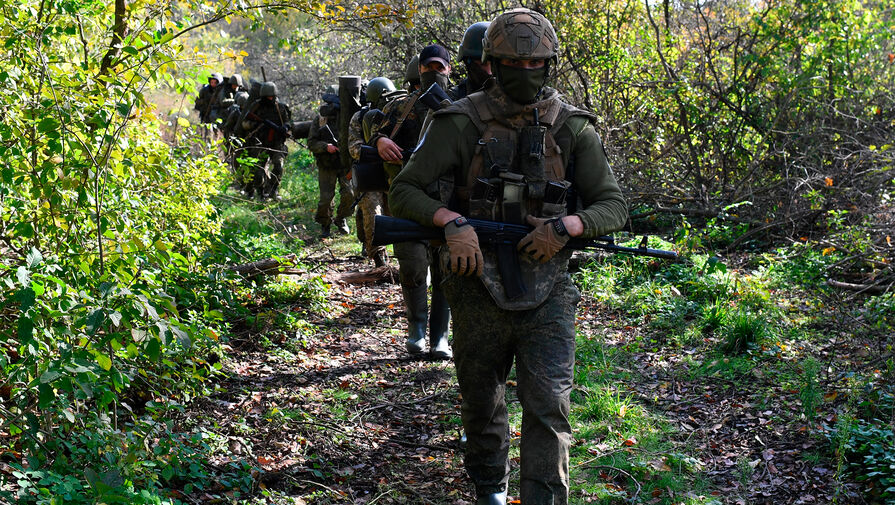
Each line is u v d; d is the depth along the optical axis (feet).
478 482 11.16
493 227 10.27
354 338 21.26
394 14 19.02
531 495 10.04
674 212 33.58
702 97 33.94
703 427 15.35
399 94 19.79
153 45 13.79
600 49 35.12
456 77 23.70
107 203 13.03
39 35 12.80
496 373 10.75
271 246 27.22
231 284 20.56
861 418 14.97
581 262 26.71
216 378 17.42
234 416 15.40
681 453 13.93
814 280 24.14
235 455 13.85
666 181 34.06
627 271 25.44
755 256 27.63
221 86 50.42
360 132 23.02
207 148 21.81
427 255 19.29
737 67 36.09
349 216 36.68
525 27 9.99
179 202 18.15
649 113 35.12
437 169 10.45
